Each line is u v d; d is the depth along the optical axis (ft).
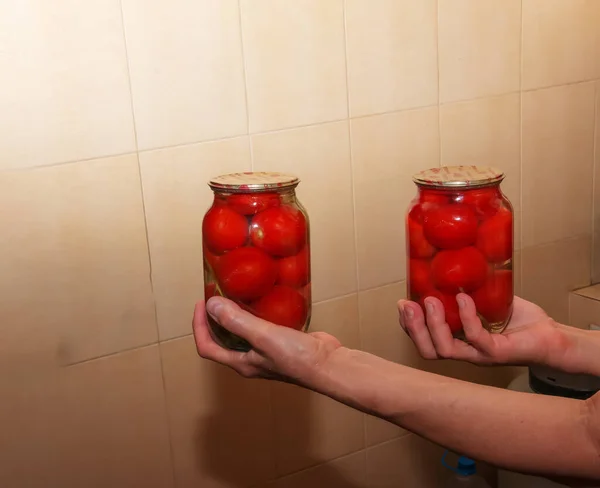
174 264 3.97
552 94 4.97
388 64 4.35
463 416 2.19
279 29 4.00
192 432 4.24
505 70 4.76
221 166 3.98
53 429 3.86
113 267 3.82
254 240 2.39
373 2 4.24
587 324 5.29
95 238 3.75
